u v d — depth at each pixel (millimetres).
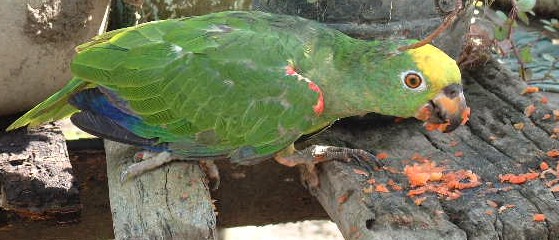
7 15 1092
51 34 1124
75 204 995
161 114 883
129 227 843
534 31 1581
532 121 994
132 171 903
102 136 893
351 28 983
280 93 866
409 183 895
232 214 1065
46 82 1160
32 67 1136
